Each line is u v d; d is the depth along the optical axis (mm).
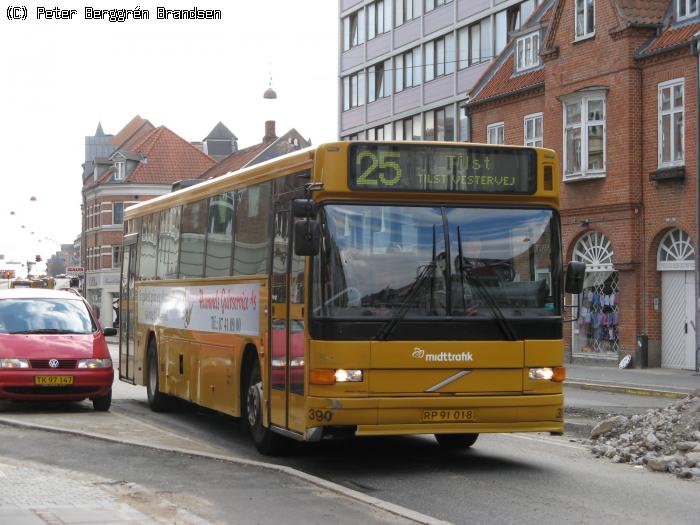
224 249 14781
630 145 33000
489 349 11391
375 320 11172
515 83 40219
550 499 10141
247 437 15305
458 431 11266
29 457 12203
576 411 19547
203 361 15617
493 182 11695
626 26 32969
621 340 33438
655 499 10164
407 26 54969
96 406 18203
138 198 88312
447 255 11445
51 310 18812
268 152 80375
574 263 11891
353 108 61062
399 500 10086
